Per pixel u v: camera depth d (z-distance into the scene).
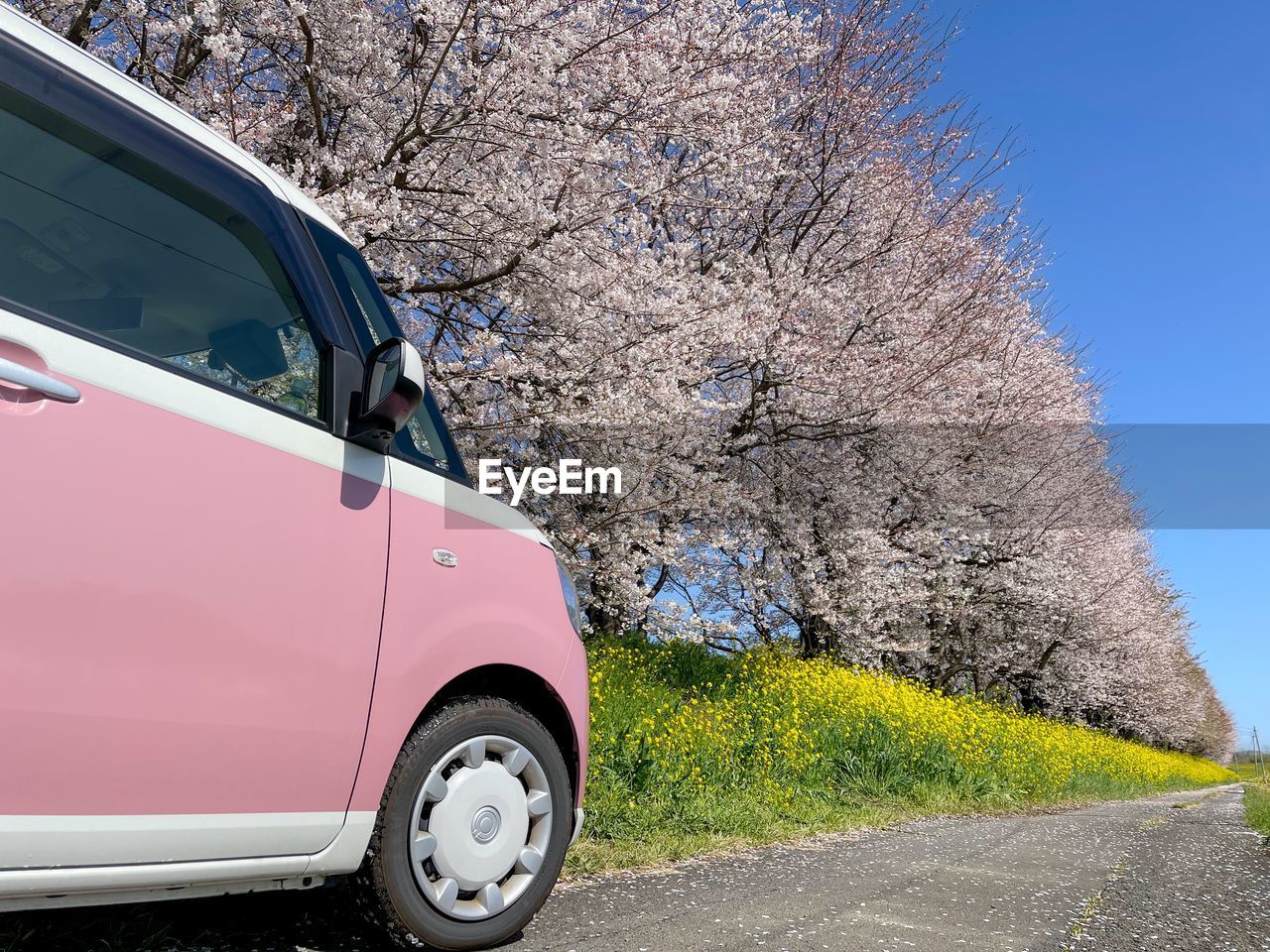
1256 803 11.31
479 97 5.91
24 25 1.84
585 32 6.88
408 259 6.62
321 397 2.27
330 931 2.40
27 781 1.57
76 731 1.64
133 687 1.73
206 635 1.86
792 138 11.32
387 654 2.23
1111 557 20.45
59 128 1.86
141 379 1.84
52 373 1.68
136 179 2.00
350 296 2.52
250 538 1.97
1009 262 14.30
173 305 2.00
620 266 7.29
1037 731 14.44
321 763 2.06
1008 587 16.86
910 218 12.52
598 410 7.18
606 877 3.55
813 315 11.36
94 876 1.67
